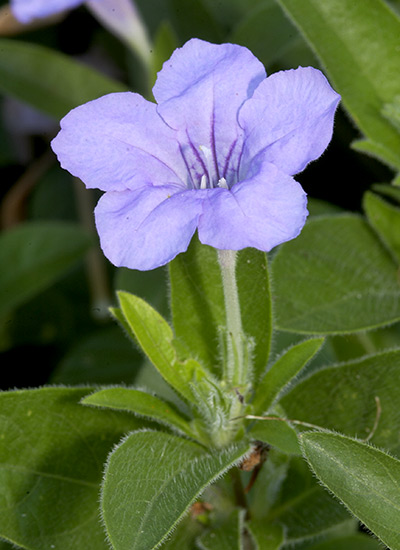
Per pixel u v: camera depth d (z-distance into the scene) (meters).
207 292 0.32
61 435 0.33
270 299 0.32
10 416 0.32
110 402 0.31
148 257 0.29
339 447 0.30
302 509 0.33
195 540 0.33
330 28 0.35
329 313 0.35
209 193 0.29
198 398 0.31
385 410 0.33
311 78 0.30
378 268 0.36
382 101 0.36
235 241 0.29
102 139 0.30
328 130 0.29
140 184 0.30
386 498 0.30
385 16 0.35
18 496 0.32
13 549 0.34
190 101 0.31
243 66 0.31
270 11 0.40
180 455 0.31
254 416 0.31
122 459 0.31
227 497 0.33
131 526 0.30
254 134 0.30
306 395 0.33
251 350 0.32
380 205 0.36
